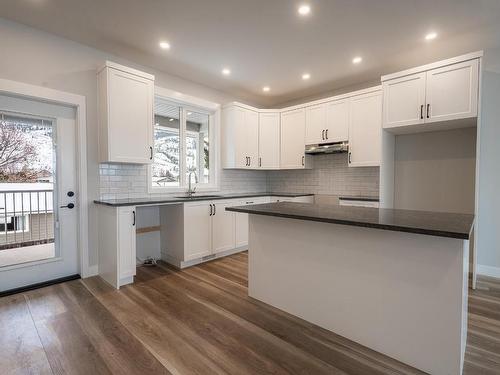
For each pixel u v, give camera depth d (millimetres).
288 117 4684
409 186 3676
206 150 4551
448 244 1465
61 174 2984
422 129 3387
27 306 2367
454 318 1461
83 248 3064
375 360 1671
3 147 2662
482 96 3059
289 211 2121
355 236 1822
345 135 4004
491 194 3066
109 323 2096
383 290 1708
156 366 1620
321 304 2029
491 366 1600
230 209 2332
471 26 2633
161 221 3770
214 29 2730
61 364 1638
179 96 3914
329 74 3854
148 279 3041
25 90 2650
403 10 2396
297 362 1656
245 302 2463
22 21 2604
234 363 1647
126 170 3418
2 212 2670
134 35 2850
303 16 2504
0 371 1578
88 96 3076
